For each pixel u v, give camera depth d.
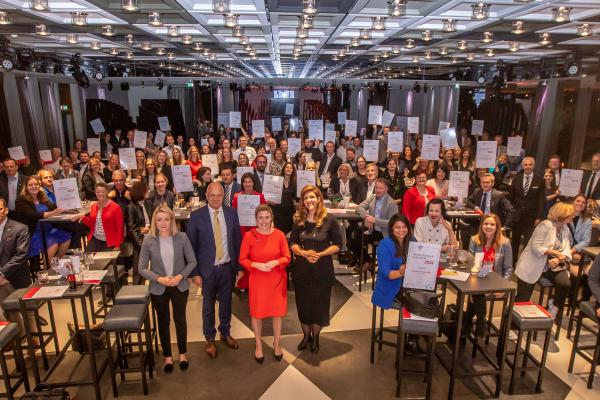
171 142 10.40
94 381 3.61
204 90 13.09
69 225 6.04
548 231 4.65
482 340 4.61
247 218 5.10
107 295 5.26
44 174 6.42
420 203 6.12
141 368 3.69
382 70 15.91
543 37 7.48
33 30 7.54
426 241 4.75
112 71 13.17
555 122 10.19
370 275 6.41
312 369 4.11
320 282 4.15
